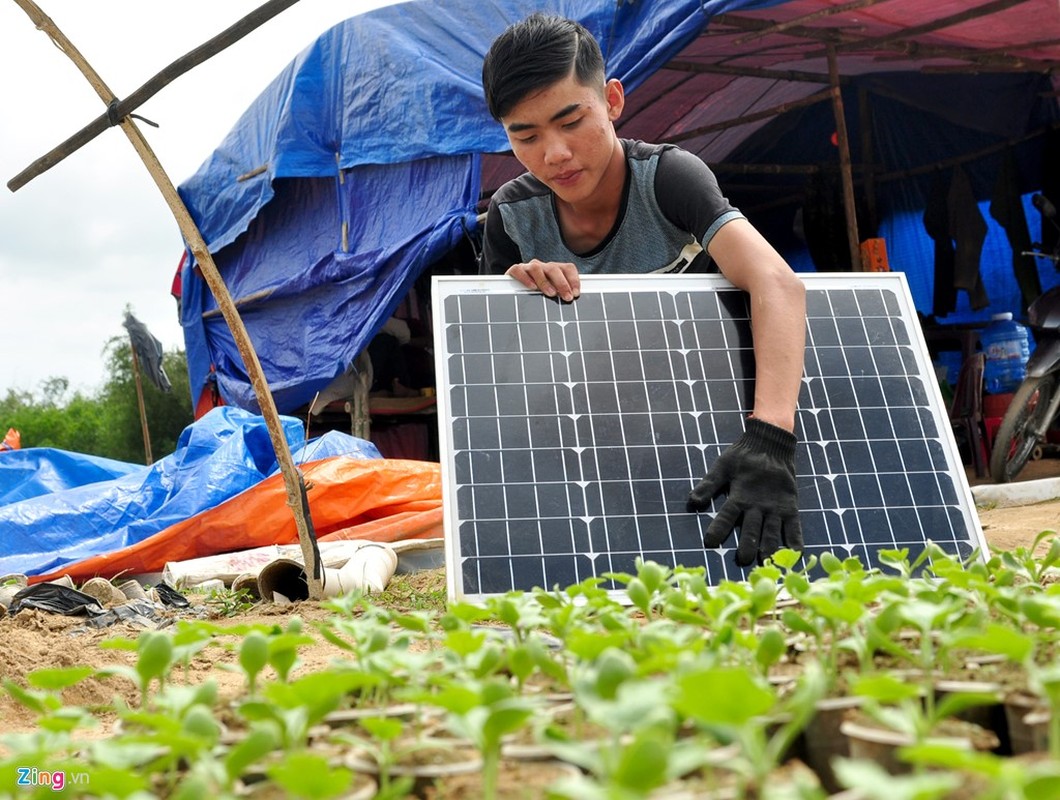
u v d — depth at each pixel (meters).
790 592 2.07
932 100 13.49
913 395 3.56
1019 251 13.35
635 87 8.77
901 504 3.32
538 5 9.80
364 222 11.75
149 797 1.01
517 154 3.87
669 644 1.52
